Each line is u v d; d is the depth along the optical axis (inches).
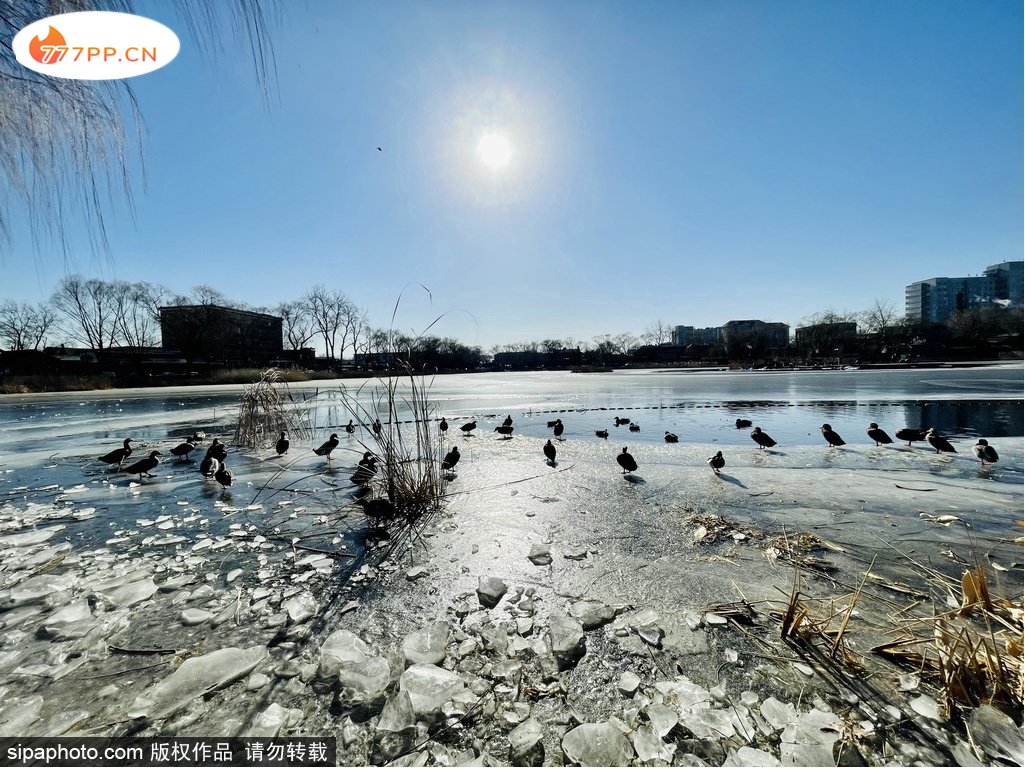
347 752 61.9
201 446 329.7
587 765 59.0
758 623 91.0
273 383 367.2
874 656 79.7
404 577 114.9
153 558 129.6
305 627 92.5
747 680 74.7
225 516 167.6
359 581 113.0
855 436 346.3
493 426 433.1
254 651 82.7
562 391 859.4
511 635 89.2
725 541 135.1
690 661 79.7
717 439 340.5
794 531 141.3
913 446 292.2
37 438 384.5
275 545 138.5
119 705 70.9
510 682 75.6
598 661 80.4
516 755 61.0
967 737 61.6
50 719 67.3
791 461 253.3
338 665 78.2
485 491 195.3
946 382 825.5
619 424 413.4
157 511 175.2
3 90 78.4
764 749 61.2
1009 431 343.0
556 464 251.0
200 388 1254.9
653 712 67.6
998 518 151.4
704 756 60.8
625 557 124.4
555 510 166.9
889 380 914.1
